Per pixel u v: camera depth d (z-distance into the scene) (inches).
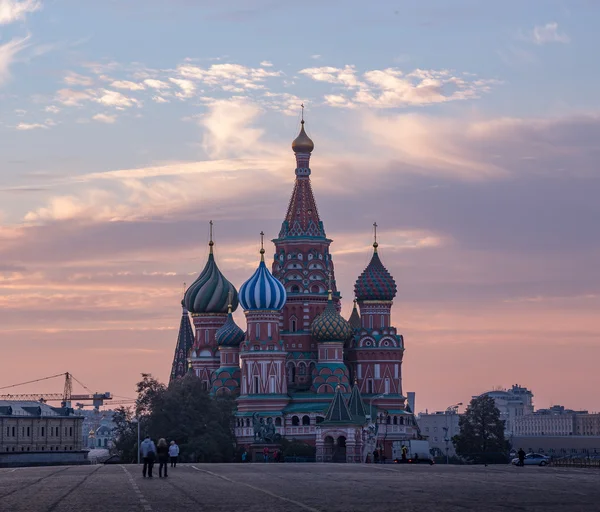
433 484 3053.6
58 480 3469.5
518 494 2605.8
